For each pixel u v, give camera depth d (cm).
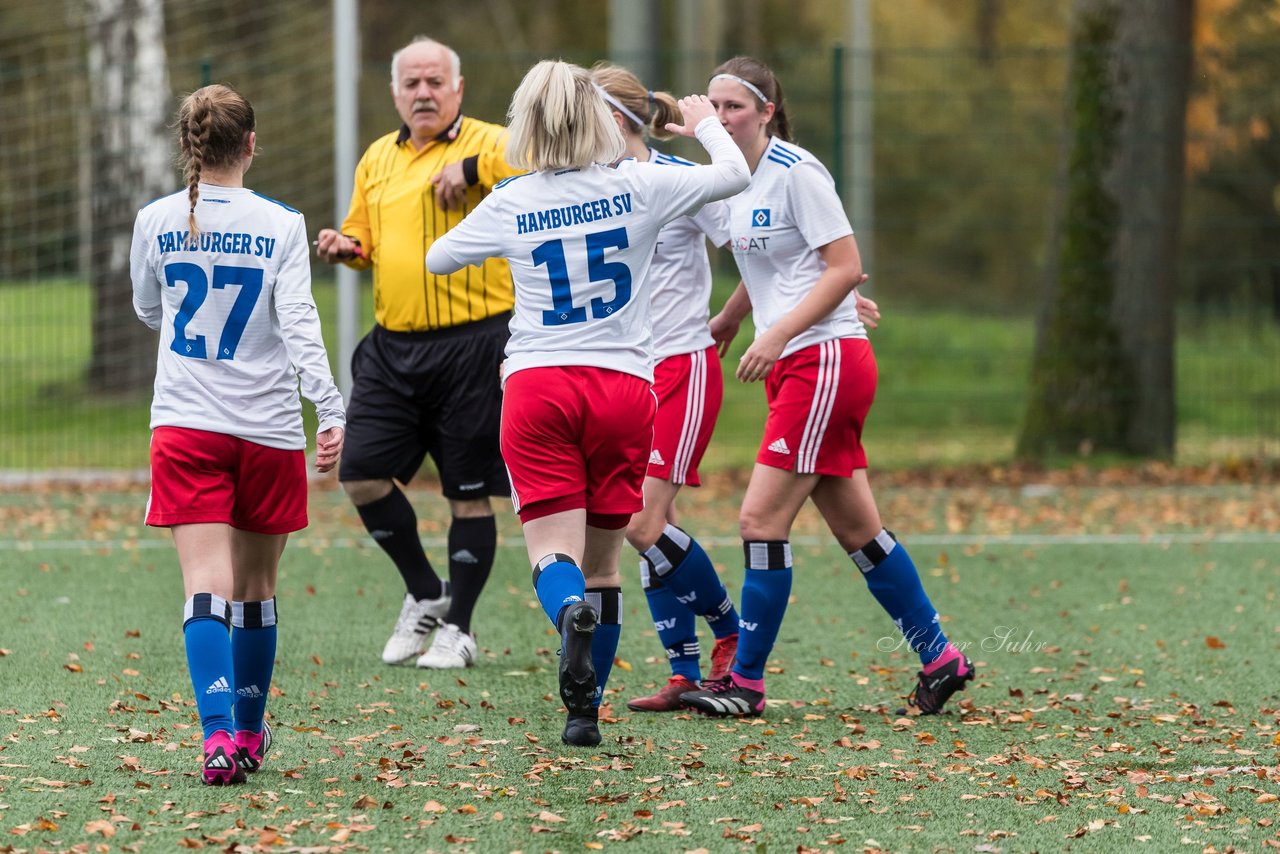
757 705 1761
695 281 1828
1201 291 6519
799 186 1669
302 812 1323
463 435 2014
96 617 2297
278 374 1409
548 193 1468
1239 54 4981
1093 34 4366
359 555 2933
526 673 1977
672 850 1235
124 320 4606
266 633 1459
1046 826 1313
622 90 1759
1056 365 4391
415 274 2008
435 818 1312
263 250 1380
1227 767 1509
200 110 1379
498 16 11219
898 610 1778
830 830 1296
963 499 3703
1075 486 3912
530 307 1485
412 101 2028
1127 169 4331
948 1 10262
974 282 9681
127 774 1434
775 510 1739
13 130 4769
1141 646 2173
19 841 1223
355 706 1775
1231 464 4106
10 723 1644
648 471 1803
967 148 9550
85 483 3812
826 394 1695
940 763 1529
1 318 4547
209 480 1383
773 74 1716
